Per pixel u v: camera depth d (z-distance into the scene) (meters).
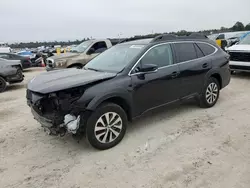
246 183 2.72
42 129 4.56
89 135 3.44
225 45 15.44
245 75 9.48
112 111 3.61
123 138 3.98
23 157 3.53
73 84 3.34
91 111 3.39
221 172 2.95
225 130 4.16
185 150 3.53
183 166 3.11
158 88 4.21
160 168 3.10
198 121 4.62
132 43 4.69
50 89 3.25
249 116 4.79
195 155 3.37
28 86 3.72
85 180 2.93
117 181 2.87
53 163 3.33
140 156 3.42
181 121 4.65
